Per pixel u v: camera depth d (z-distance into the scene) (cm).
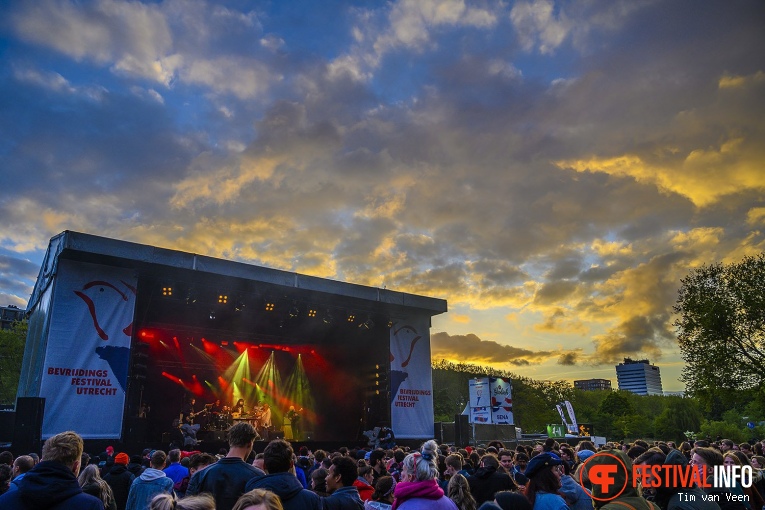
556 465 401
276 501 237
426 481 441
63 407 1639
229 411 2477
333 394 2892
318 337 2888
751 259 2961
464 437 2395
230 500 440
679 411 8194
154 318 2511
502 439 2738
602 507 345
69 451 357
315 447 2430
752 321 2869
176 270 1947
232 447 477
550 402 7781
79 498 342
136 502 577
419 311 2633
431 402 2558
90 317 1753
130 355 1797
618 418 8769
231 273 2027
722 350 2925
